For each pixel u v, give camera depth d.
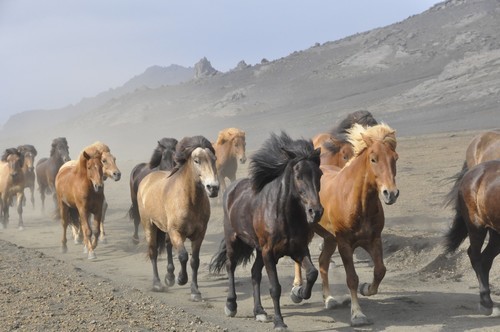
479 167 10.80
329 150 14.12
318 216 9.34
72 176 17.47
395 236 15.68
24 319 9.40
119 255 17.66
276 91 158.62
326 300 11.37
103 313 9.83
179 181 12.04
